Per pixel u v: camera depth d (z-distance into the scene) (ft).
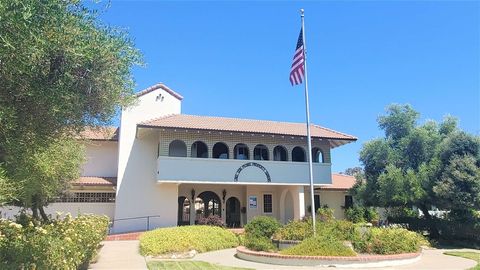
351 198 113.29
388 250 51.44
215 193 103.09
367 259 46.80
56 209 90.99
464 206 72.18
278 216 104.88
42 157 28.58
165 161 88.48
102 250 59.11
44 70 19.03
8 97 18.62
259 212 104.27
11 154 19.90
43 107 19.62
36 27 17.21
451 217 80.89
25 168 21.94
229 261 51.98
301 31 61.57
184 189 100.99
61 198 81.46
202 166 90.38
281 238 56.03
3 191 18.12
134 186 94.38
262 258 50.44
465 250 67.62
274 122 108.37
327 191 111.96
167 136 89.76
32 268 20.11
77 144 44.83
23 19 16.08
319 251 48.65
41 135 21.26
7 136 18.94
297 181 95.81
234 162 92.58
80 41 19.77
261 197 105.29
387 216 97.30
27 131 20.24
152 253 54.24
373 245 51.93
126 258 50.42
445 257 57.00
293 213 98.63
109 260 48.44
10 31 16.22
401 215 94.43
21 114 19.51
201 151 96.17
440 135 88.38
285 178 95.20
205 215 101.50
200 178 89.71
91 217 55.31
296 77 60.95
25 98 19.19
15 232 23.48
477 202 70.54
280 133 94.63
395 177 82.84
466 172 71.92
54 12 18.17
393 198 82.84
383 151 90.68
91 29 21.21
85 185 91.97
